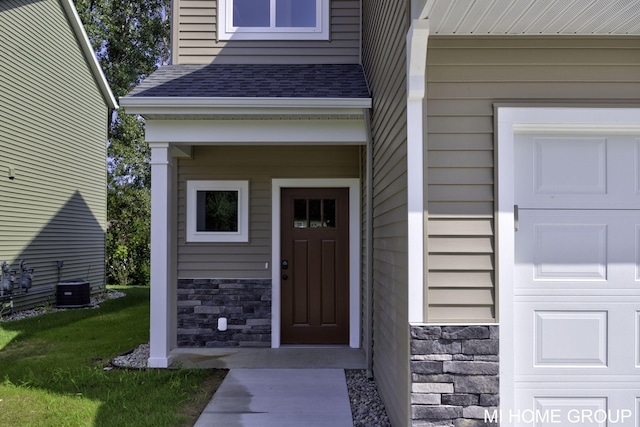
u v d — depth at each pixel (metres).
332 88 4.90
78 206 10.93
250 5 5.98
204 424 3.45
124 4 18.53
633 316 2.83
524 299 2.83
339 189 5.99
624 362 2.81
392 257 3.38
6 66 8.23
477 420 2.64
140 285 14.70
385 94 3.79
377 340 4.26
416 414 2.64
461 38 2.74
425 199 2.69
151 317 4.76
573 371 2.81
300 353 5.51
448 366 2.66
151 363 4.75
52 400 3.85
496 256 2.69
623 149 2.89
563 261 2.85
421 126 2.71
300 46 5.93
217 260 5.87
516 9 2.39
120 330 6.96
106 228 13.70
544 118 2.74
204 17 5.92
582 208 2.87
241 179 5.88
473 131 2.72
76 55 10.80
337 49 5.94
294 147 5.91
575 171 2.88
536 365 2.81
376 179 4.39
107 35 17.95
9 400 3.86
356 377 4.64
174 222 5.79
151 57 19.33
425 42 2.60
